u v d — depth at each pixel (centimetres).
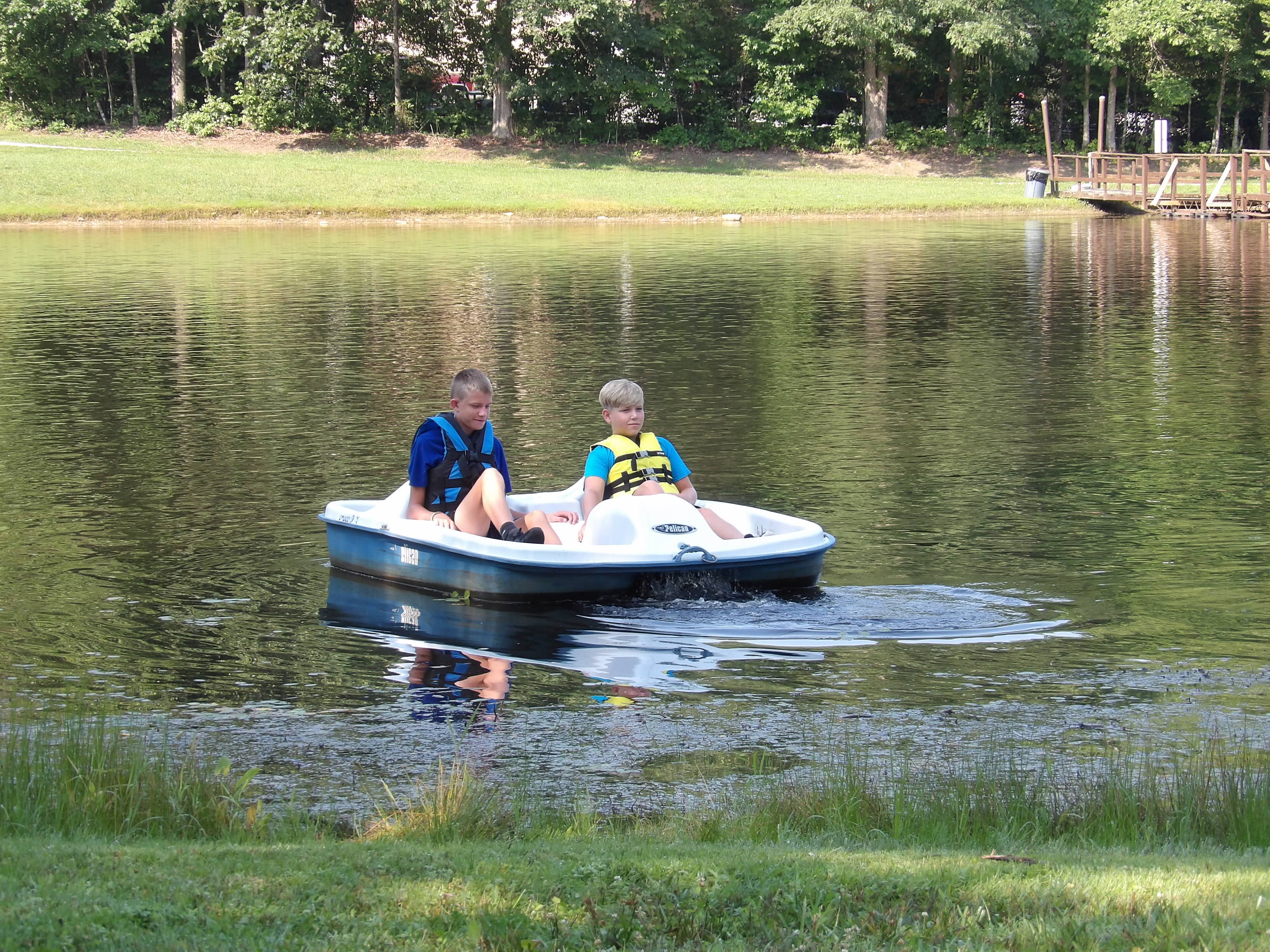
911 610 865
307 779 622
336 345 2028
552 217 4725
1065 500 1132
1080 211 5047
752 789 601
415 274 3031
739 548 883
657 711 710
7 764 579
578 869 451
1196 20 6025
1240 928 386
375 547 939
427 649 802
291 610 877
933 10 5884
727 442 1373
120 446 1358
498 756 652
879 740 663
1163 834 531
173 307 2473
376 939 389
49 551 1002
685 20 6444
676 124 6619
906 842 520
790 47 6316
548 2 5656
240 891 429
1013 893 426
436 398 1612
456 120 6378
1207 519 1067
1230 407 1521
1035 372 1781
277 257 3419
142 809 546
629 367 1831
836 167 6284
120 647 805
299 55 5972
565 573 873
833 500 1141
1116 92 6569
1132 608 860
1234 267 3098
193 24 6369
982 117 6681
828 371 1800
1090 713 696
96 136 6044
